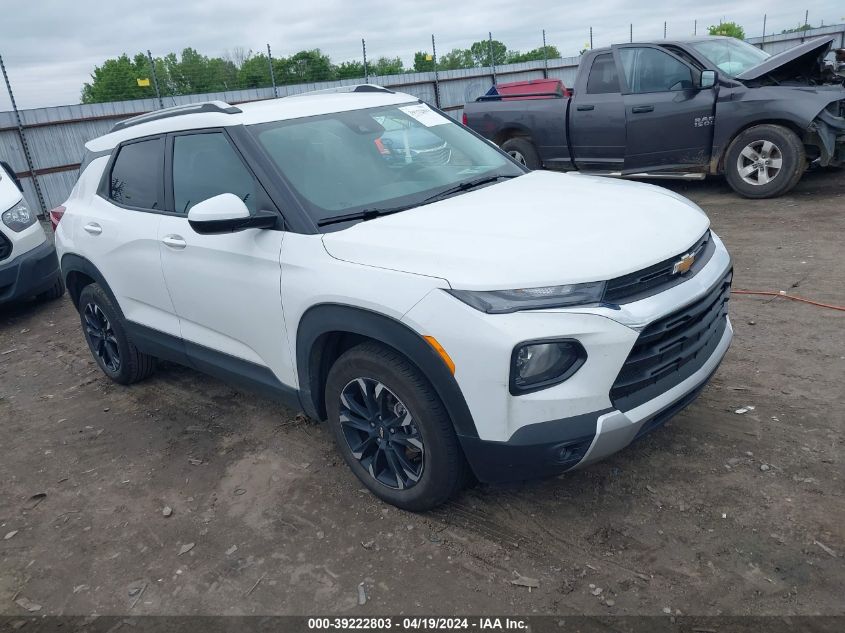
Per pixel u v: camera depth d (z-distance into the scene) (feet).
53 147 44.50
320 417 11.07
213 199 10.03
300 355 10.46
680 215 10.07
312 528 10.15
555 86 39.75
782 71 26.40
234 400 14.87
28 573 9.91
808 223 22.70
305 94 14.57
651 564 8.64
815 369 12.98
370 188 11.14
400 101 13.76
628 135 28.55
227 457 12.48
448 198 11.15
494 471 8.79
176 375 16.63
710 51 27.78
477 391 8.34
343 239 9.78
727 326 10.64
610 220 9.43
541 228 9.18
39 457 13.35
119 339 15.26
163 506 11.18
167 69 51.26
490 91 41.86
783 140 25.50
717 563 8.52
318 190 10.80
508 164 13.30
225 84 54.08
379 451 10.14
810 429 11.06
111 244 13.97
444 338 8.39
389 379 9.32
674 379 9.02
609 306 8.12
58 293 25.08
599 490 10.16
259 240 10.71
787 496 9.55
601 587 8.38
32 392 16.75
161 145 13.08
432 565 9.09
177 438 13.44
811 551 8.53
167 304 13.10
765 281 17.92
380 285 8.98
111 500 11.55
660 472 10.41
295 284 10.07
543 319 8.00
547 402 8.16
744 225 23.49
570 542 9.20
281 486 11.34
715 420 11.64
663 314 8.34
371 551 9.50
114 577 9.62
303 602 8.73
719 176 32.99
